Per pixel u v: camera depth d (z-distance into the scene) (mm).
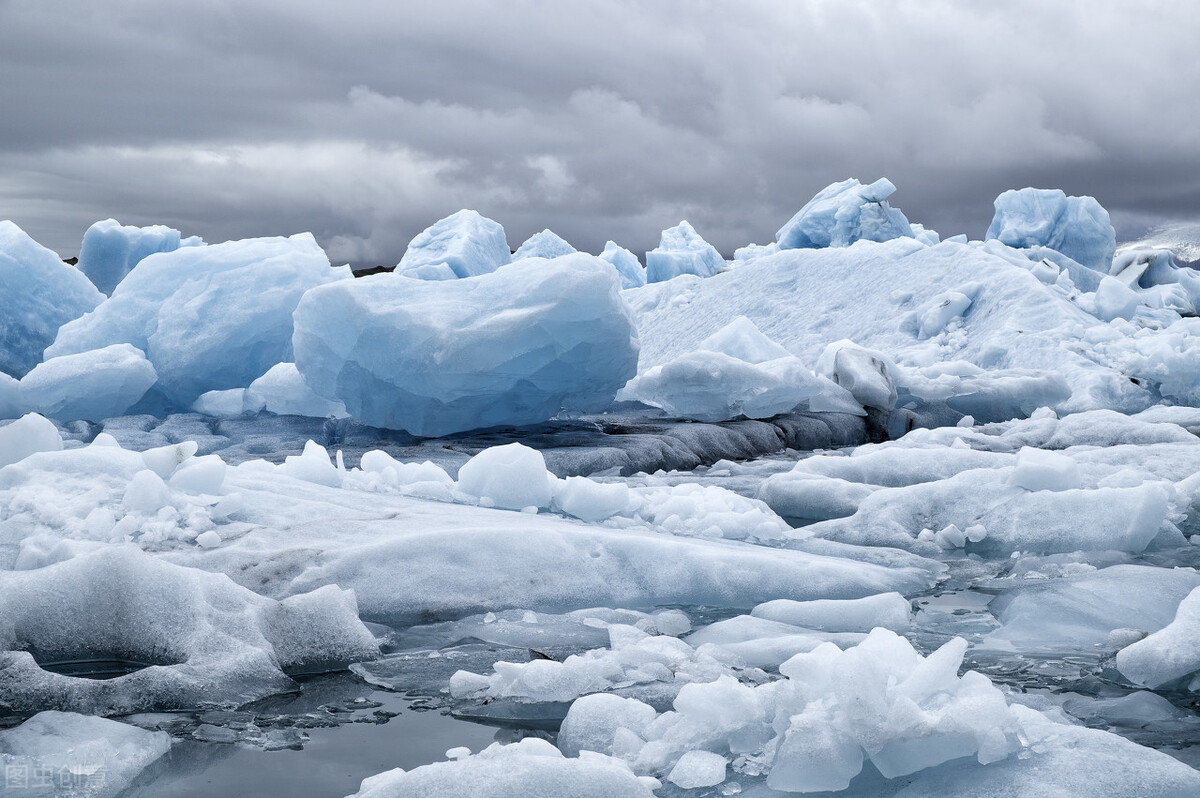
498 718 2373
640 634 3031
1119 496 4473
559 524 4223
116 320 8992
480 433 7570
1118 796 1738
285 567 3371
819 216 21406
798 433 8883
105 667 2719
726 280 17391
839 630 3225
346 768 2070
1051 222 19953
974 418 10461
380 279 6941
